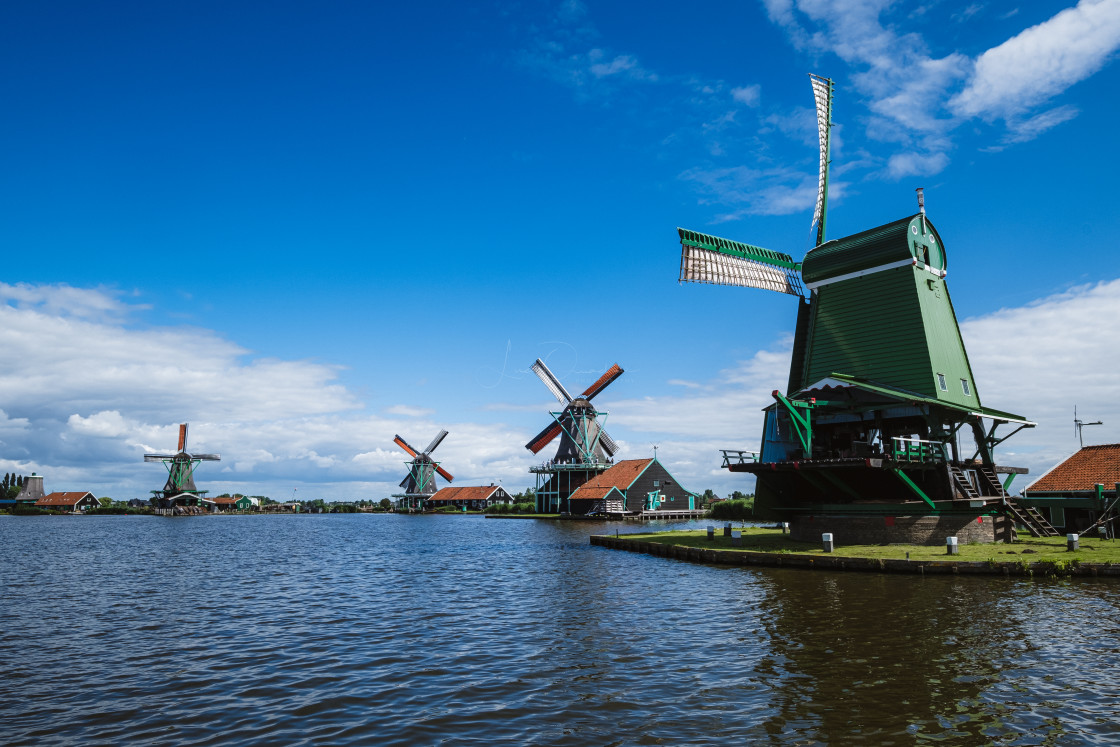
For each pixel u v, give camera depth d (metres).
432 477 138.88
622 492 84.12
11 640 16.66
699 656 13.89
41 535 62.28
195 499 132.38
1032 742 9.23
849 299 32.72
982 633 14.93
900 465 27.25
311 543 51.75
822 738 9.45
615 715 10.57
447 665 13.84
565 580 26.45
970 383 32.69
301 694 12.05
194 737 10.03
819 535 31.75
